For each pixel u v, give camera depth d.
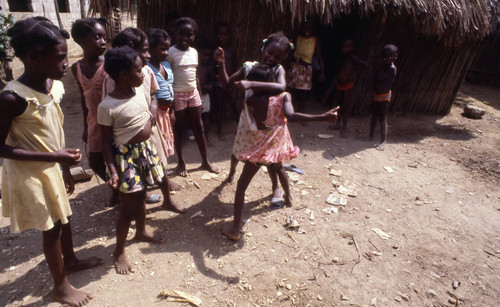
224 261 2.86
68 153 2.01
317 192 3.91
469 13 5.60
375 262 2.94
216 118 5.20
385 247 3.12
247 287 2.62
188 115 4.02
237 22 5.16
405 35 6.06
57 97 2.12
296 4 4.74
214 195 3.74
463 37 5.83
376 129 5.90
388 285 2.72
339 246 3.10
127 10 4.78
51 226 2.13
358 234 3.27
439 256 3.05
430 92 6.72
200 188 3.87
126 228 2.59
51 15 12.21
